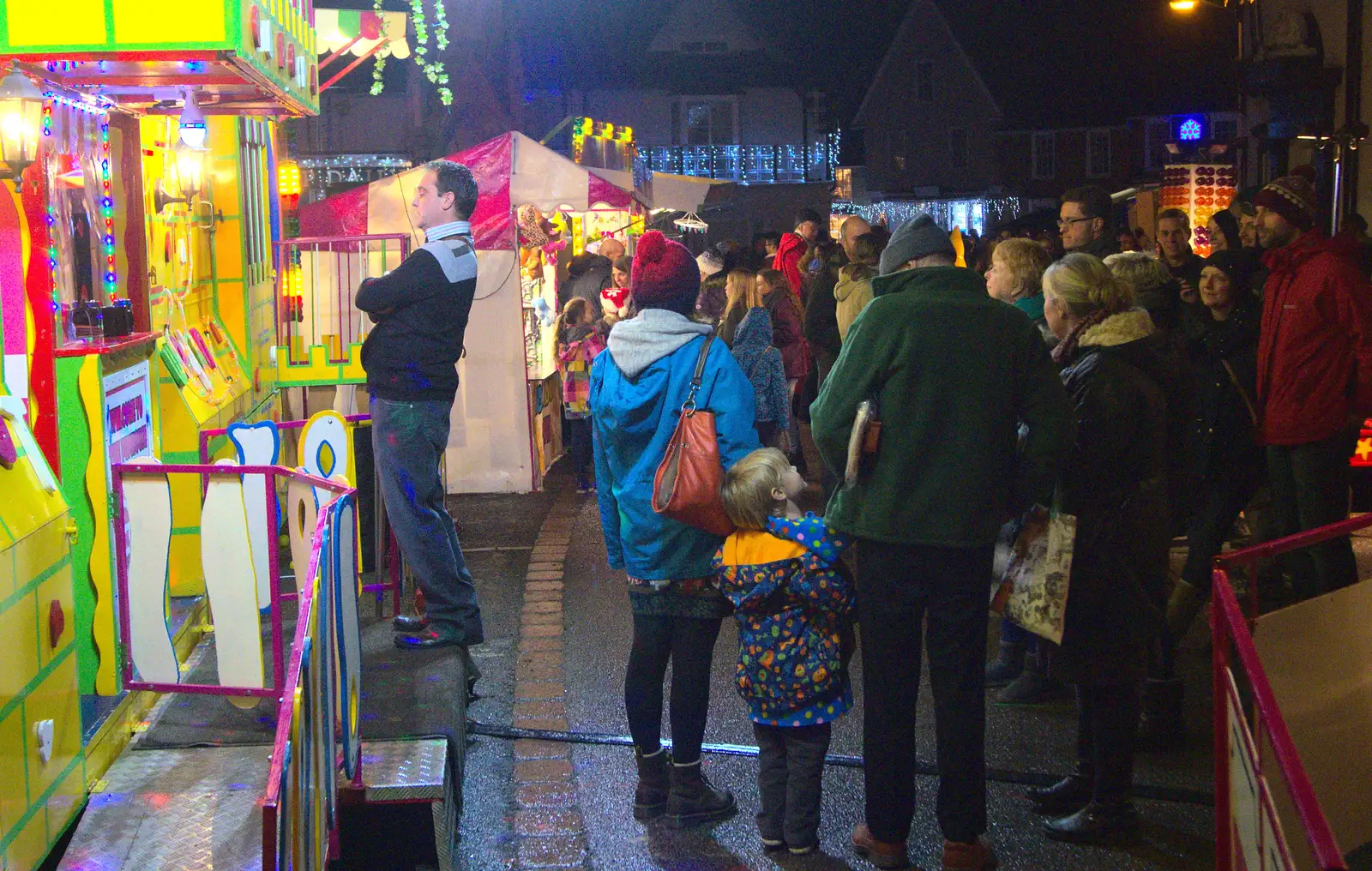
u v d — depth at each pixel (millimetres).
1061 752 5219
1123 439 4266
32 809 3582
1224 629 3045
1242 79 18156
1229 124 46531
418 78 21000
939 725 4125
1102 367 4324
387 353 5438
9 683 3432
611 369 4582
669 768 4730
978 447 3984
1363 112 15375
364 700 4969
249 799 4078
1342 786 3525
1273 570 7188
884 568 4062
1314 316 5809
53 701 3781
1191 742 5309
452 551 5707
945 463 3986
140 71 5188
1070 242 6543
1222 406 6090
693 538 4445
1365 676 3654
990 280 5711
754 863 4309
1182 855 4320
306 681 2959
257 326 8422
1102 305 4441
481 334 10867
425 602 5754
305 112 6793
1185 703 5754
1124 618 4309
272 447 5457
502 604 7539
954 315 3998
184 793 4129
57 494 3988
